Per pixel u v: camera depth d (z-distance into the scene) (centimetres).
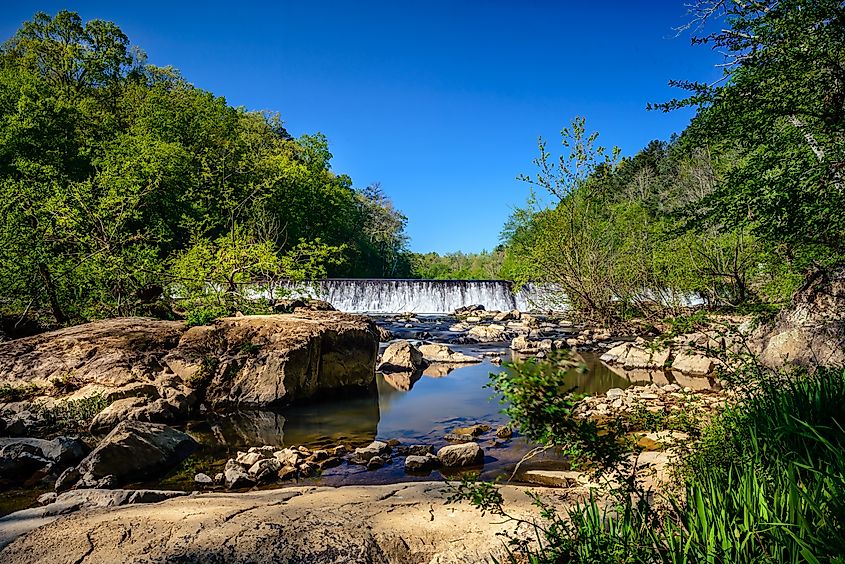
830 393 350
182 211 2502
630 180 4347
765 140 533
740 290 1388
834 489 215
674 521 285
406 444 770
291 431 838
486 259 7494
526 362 217
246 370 985
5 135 2422
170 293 1491
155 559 332
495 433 820
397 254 7056
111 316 1353
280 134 5525
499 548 362
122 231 1510
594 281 1830
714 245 1456
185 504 439
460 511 425
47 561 330
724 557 213
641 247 1772
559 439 237
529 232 2202
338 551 350
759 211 496
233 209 1938
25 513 428
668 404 883
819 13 437
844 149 491
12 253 1156
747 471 256
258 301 1495
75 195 1315
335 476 628
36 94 2839
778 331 822
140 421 772
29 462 617
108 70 3791
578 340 1798
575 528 292
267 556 340
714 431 385
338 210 4909
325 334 1082
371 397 1088
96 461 588
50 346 963
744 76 507
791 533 197
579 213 1783
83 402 817
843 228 482
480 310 3042
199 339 1023
